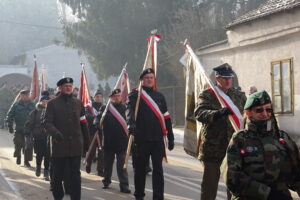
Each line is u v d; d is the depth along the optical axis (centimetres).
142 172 809
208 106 626
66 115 792
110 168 981
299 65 1788
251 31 2048
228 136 620
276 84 1925
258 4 3222
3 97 2961
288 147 412
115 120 958
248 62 2119
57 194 803
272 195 402
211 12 3216
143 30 3541
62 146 785
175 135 2358
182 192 938
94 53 3706
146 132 792
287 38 1850
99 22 3606
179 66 2953
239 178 405
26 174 1186
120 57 3656
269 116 411
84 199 879
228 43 2234
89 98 1177
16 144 1342
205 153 628
